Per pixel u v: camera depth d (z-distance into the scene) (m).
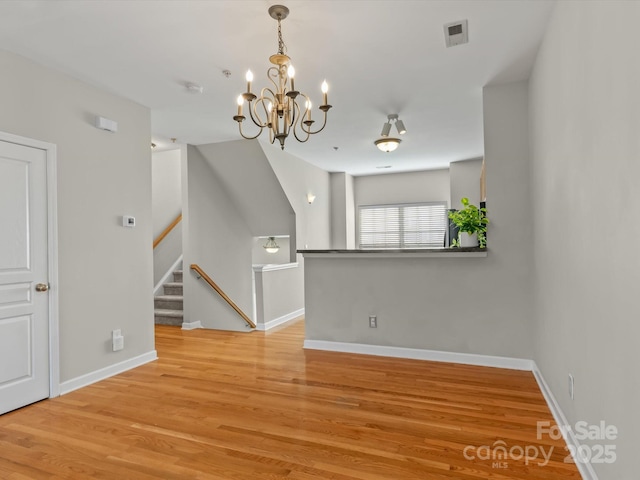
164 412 2.68
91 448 2.22
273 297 5.60
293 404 2.78
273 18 2.37
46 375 2.96
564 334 2.26
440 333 3.79
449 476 1.90
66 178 3.15
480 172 6.60
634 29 1.27
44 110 2.99
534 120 3.13
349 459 2.06
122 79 3.26
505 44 2.79
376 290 4.02
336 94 3.67
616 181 1.44
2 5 2.22
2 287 2.71
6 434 2.40
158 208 6.77
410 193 7.75
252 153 5.42
